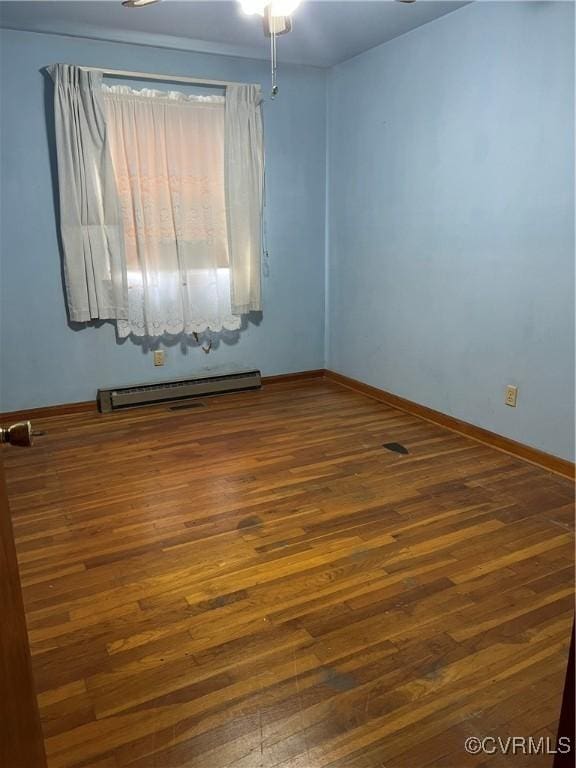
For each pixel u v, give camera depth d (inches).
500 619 74.2
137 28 130.3
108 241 147.8
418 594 79.3
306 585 81.6
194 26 129.1
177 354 167.5
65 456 126.6
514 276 119.6
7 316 144.6
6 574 34.2
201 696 62.8
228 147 155.6
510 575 83.1
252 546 91.4
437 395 145.0
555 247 110.3
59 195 142.0
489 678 64.9
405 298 151.4
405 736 57.9
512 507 102.3
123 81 144.3
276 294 177.8
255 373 176.2
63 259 146.6
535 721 59.5
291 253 177.0
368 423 146.6
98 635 72.2
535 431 120.0
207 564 86.7
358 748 56.6
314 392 175.0
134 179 147.1
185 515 100.8
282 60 159.0
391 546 90.8
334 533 94.7
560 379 113.1
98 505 104.5
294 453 127.5
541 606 76.5
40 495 108.4
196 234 158.7
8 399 148.9
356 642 70.6
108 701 62.3
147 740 57.7
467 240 129.9
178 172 152.5
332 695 62.8
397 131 145.7
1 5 116.3
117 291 151.2
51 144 140.6
